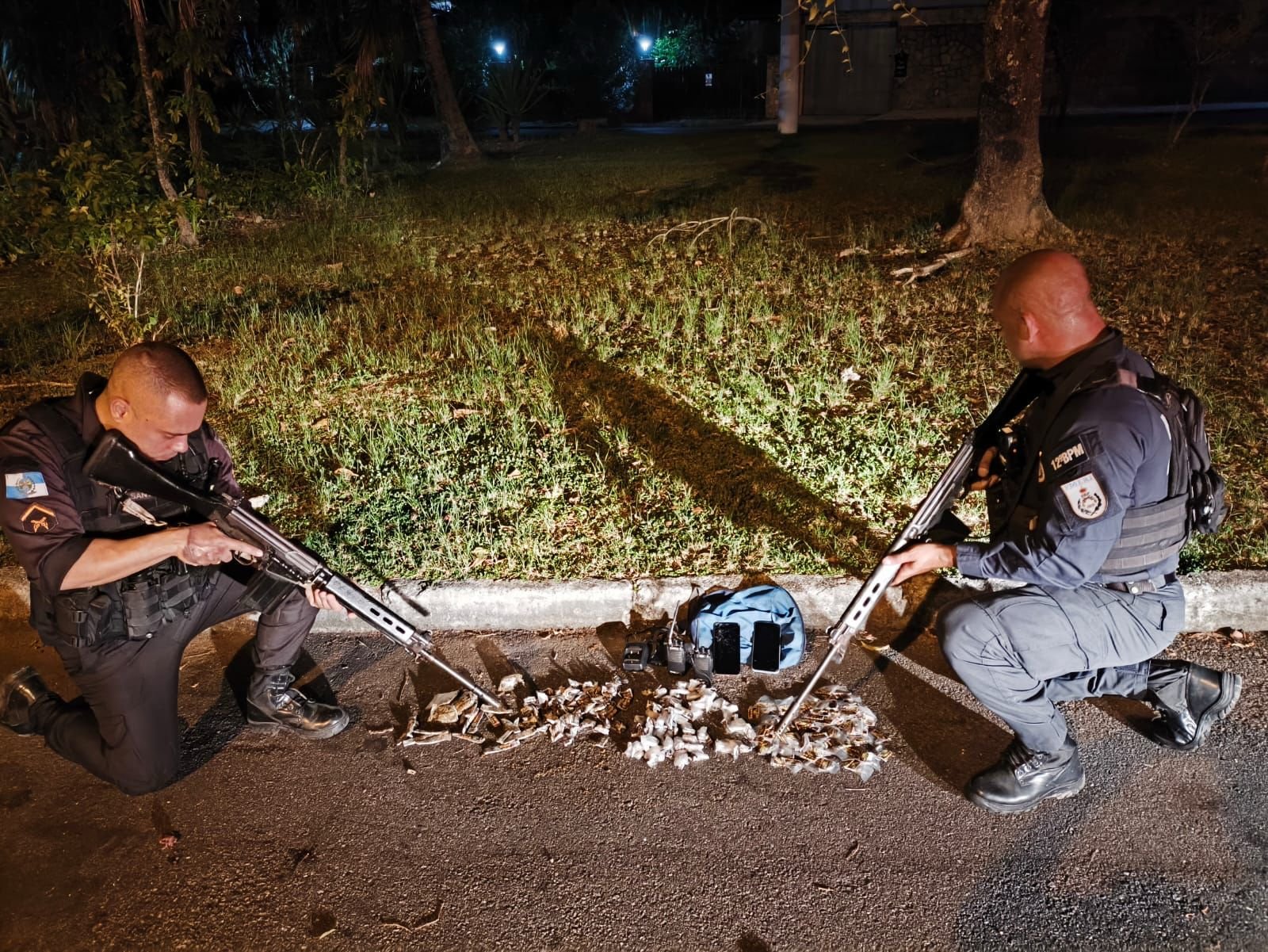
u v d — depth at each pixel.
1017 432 2.68
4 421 5.87
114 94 11.52
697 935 2.57
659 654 3.68
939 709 3.39
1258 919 2.54
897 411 5.29
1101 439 2.39
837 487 4.56
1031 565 2.51
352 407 5.70
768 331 6.54
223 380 6.23
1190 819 2.86
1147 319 6.69
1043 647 2.67
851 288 7.65
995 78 8.56
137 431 2.64
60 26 12.59
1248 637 3.64
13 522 2.62
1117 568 2.59
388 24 13.16
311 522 4.46
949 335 6.51
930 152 14.71
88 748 2.98
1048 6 8.35
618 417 5.41
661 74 25.56
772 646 3.49
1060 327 2.49
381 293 8.09
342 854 2.86
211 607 3.09
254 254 9.91
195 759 3.26
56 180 7.52
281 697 3.33
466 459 4.99
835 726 3.26
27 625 4.05
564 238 10.05
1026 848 2.79
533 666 3.69
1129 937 2.51
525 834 2.92
